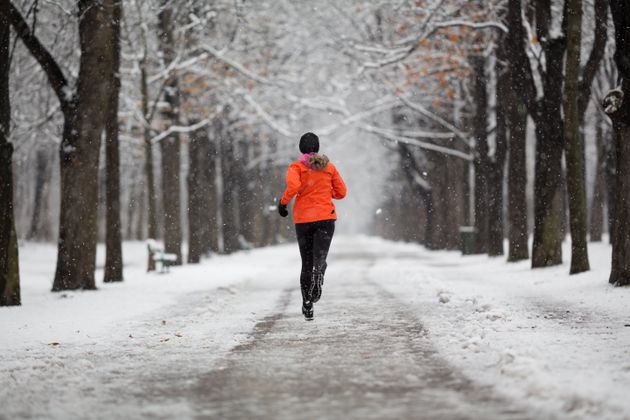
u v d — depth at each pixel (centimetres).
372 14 6700
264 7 6438
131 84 5734
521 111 4766
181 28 5200
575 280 2994
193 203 6619
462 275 3950
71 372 1312
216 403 1038
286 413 964
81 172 3344
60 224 3372
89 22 3362
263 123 7919
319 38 7288
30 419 967
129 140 7006
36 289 3694
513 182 4766
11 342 1725
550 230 3903
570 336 1544
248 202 10444
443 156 9012
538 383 1034
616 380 1080
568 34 3195
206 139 8000
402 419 912
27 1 4003
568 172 3256
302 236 1948
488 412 937
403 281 3562
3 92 2577
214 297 2908
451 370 1237
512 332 1634
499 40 5031
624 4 2489
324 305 2453
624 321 1814
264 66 6519
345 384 1148
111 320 2161
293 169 1891
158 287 3494
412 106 7100
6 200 2609
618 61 2520
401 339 1627
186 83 5944
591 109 6469
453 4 5306
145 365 1379
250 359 1409
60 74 3381
